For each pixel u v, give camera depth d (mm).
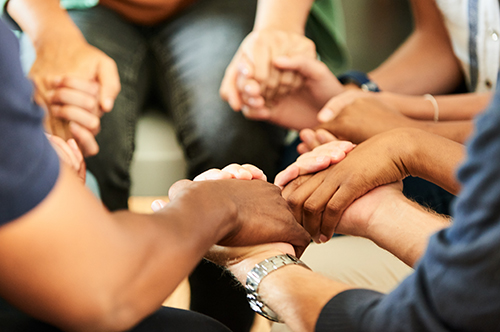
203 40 1530
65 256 838
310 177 1156
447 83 1525
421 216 1085
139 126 1521
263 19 1457
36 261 834
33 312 861
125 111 1444
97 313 854
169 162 1449
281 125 1436
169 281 889
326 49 1639
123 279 860
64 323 860
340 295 931
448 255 829
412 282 861
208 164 1402
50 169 834
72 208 841
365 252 1198
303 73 1374
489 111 796
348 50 1661
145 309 877
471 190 810
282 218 1035
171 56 1538
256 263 1009
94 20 1556
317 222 1135
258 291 990
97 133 1392
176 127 1443
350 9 1635
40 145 833
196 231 916
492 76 1387
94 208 856
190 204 936
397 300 868
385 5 1638
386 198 1111
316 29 1620
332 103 1332
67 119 1324
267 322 1525
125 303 864
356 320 896
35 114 837
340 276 1156
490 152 778
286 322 964
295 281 972
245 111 1401
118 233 864
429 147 1103
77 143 1339
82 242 843
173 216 915
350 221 1128
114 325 864
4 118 799
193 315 1002
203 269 1369
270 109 1410
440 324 840
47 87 1334
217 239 948
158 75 1563
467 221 820
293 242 1058
